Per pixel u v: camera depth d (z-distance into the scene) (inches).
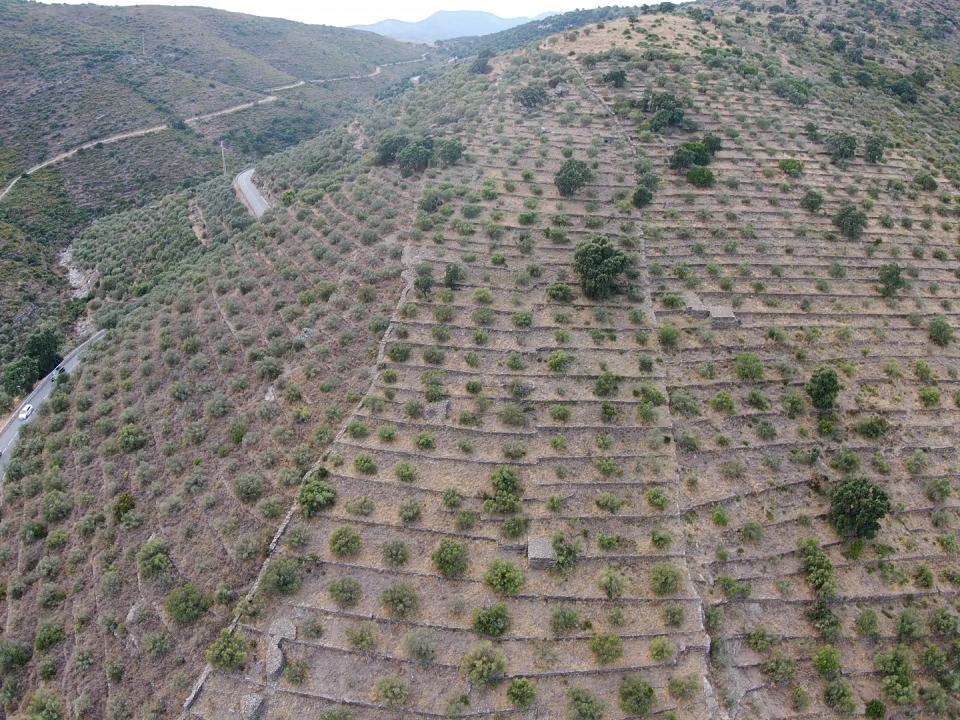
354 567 1609.3
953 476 1991.9
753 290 2502.5
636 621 1518.2
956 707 1487.5
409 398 1999.3
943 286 2701.8
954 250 2918.3
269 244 2984.7
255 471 1882.4
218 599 1585.9
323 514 1712.6
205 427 2105.1
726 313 2333.9
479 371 2080.5
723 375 2142.0
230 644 1478.8
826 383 2027.6
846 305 2524.6
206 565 1675.7
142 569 1718.8
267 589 1569.9
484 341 2171.5
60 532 1959.9
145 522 1899.6
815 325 2407.7
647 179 2945.4
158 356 2496.3
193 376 2332.7
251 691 1434.5
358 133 4480.8
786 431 1999.3
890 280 2588.6
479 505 1726.1
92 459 2178.9
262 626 1524.4
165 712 1444.4
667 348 2209.6
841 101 4111.7
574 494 1760.6
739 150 3329.2
